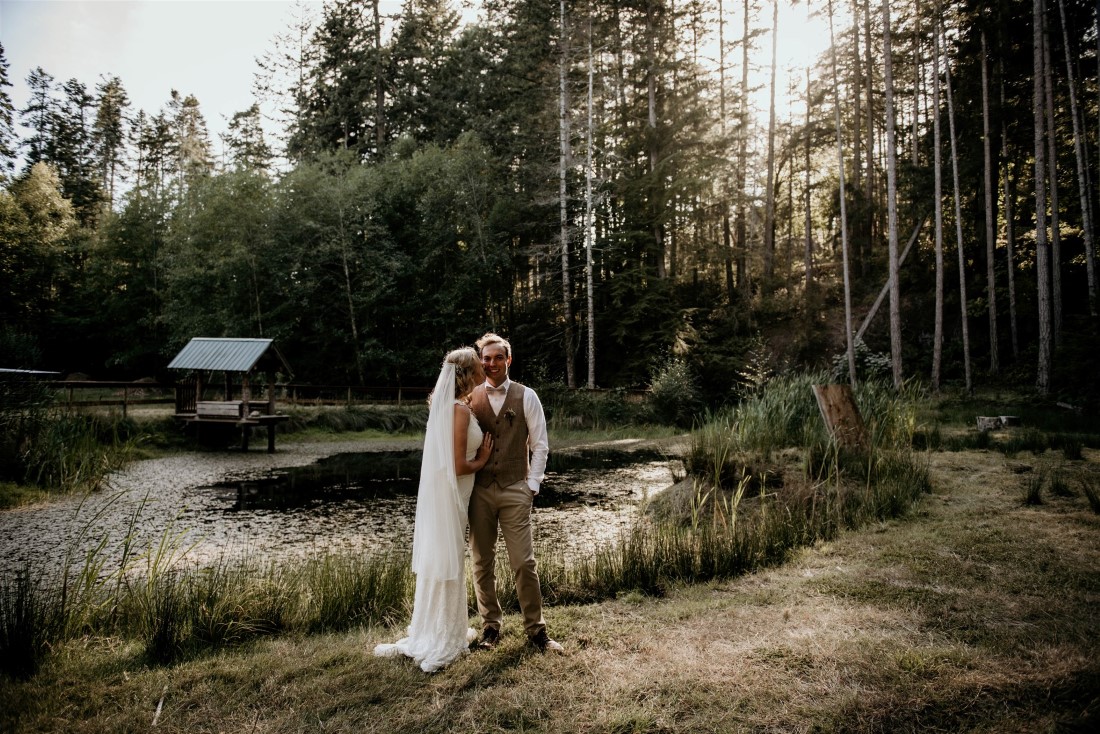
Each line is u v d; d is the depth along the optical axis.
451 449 3.25
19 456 9.97
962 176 23.11
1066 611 3.47
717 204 27.20
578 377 27.48
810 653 3.09
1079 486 6.81
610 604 4.17
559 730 2.50
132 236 27.89
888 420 10.15
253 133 33.62
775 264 32.09
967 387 19.55
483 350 3.49
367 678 3.02
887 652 3.05
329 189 23.62
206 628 3.77
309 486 11.01
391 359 23.91
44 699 2.84
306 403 21.27
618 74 26.81
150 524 7.93
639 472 12.24
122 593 4.63
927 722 2.45
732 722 2.50
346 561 5.36
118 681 3.06
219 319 22.55
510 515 3.37
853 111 32.69
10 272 27.58
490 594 3.48
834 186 30.39
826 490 6.67
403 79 30.73
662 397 20.80
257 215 23.09
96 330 28.45
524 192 27.77
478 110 30.05
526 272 29.38
